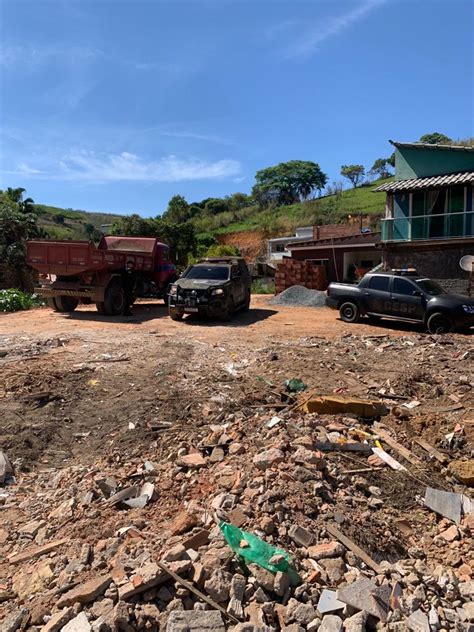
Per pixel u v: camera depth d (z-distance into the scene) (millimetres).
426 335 12742
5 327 13062
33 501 4555
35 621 2904
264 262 39750
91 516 4137
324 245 30062
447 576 3543
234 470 4738
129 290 16047
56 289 15211
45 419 6246
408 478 5062
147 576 3084
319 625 2914
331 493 4520
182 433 5793
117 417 6402
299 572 3359
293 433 5719
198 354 9938
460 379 7957
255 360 9484
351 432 5914
